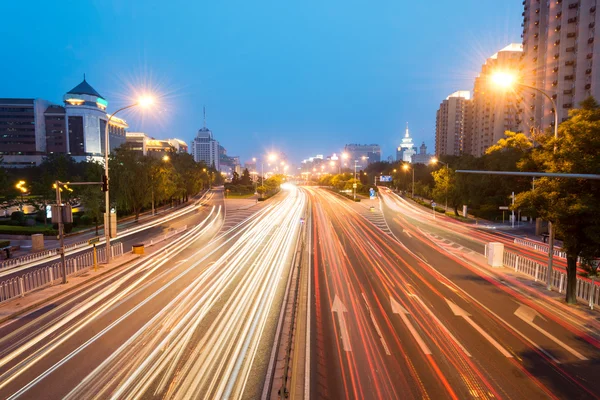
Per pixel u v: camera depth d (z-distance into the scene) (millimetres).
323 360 10617
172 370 10086
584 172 12930
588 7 54000
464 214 50000
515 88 73750
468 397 8875
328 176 137250
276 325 13156
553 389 9250
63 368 10195
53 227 33219
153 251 26938
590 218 12977
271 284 18281
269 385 9336
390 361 10578
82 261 22906
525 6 70312
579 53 54906
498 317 14031
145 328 12906
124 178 41562
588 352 11258
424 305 15289
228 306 15148
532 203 15055
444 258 24656
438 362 10539
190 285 18141
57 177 39375
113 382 9492
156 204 59281
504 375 9883
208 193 93875
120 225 41562
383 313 14336
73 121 117938
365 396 8867
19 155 115188
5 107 113875
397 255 25484
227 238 32531
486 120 97312
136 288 17641
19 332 12555
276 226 39938
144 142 144500
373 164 150125
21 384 9398
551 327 13141
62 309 14781
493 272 20797
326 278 19406
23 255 25344
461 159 65312
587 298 15852
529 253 27562
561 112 57562
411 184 82375
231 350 11242
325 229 37562
